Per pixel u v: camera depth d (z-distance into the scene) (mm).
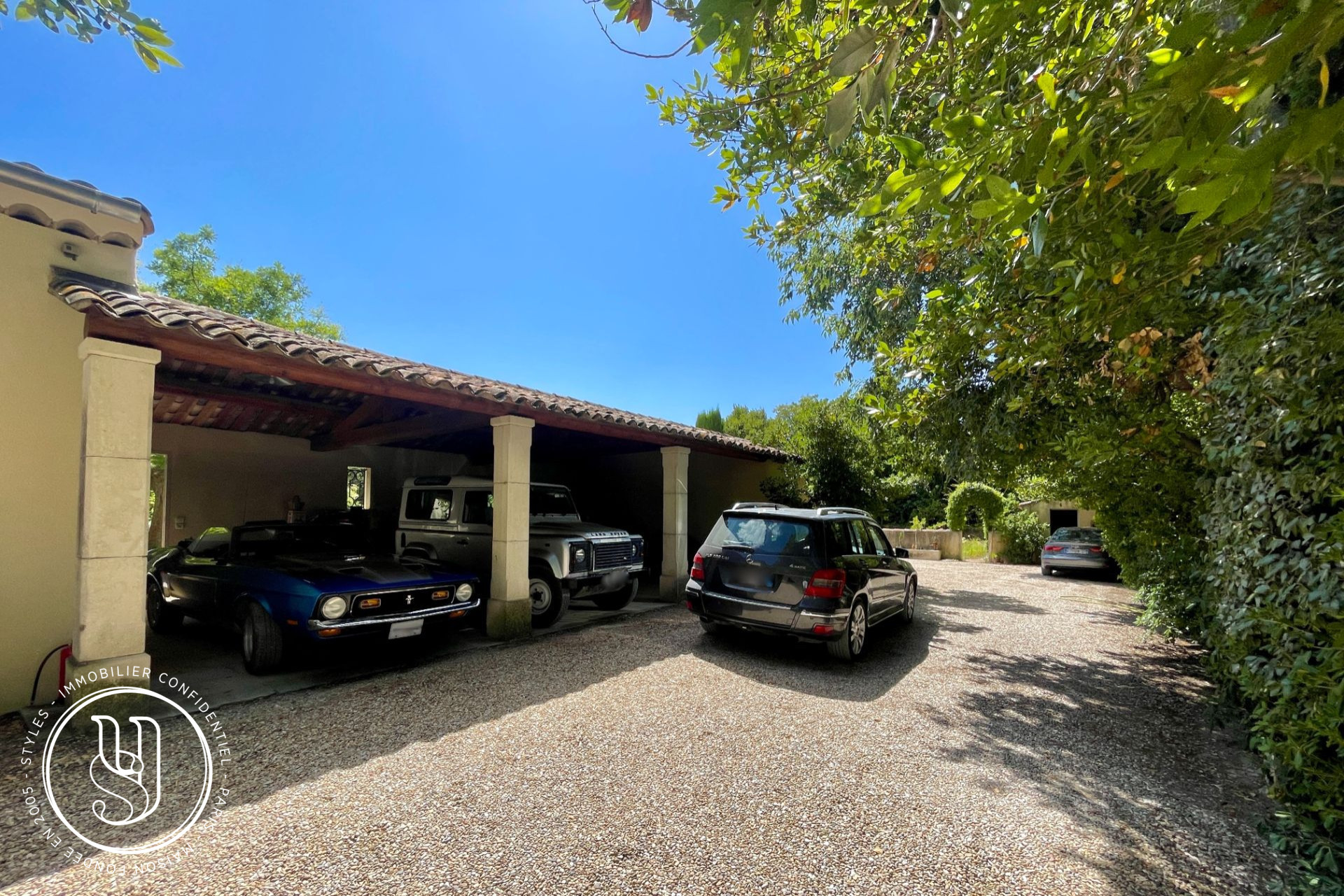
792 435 13188
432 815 2773
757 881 2332
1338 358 2244
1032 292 3541
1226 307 2762
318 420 8453
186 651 5766
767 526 5910
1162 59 1506
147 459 3930
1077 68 1769
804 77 2732
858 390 8844
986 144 1604
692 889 2273
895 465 7270
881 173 3465
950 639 6766
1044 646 6465
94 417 3717
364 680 4871
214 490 8453
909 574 7668
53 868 2324
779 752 3547
